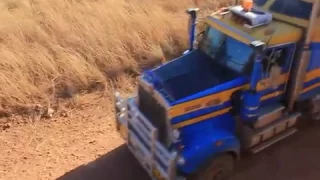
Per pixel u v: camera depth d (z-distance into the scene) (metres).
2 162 8.52
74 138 9.16
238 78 7.27
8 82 10.06
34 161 8.55
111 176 8.19
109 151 8.78
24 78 10.33
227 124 7.50
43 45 11.52
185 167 6.95
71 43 11.57
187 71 7.60
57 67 10.79
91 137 9.19
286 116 8.20
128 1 13.68
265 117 7.75
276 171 8.23
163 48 11.99
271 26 7.50
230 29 7.41
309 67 8.02
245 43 7.13
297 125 9.34
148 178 8.12
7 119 9.66
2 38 11.66
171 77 7.45
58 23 12.30
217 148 7.06
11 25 12.17
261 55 6.83
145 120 7.21
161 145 6.95
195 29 8.23
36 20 12.63
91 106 10.16
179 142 6.94
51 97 10.24
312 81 8.30
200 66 7.71
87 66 10.95
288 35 7.35
